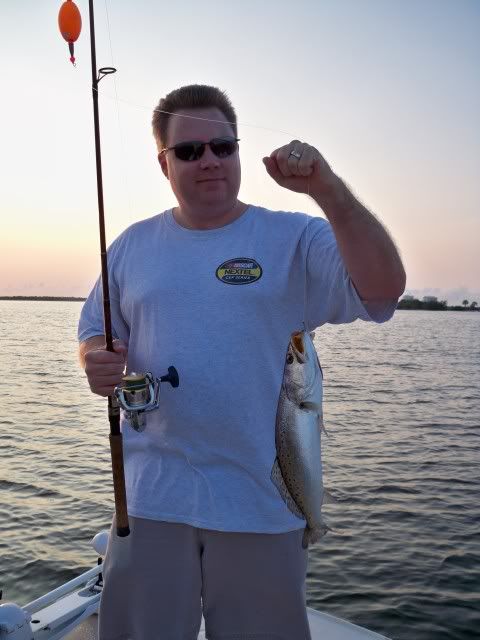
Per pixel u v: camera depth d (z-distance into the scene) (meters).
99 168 2.59
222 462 2.25
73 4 2.50
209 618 2.34
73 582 3.47
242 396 2.22
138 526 2.35
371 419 14.16
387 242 1.94
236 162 2.30
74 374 23.09
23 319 84.88
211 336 2.24
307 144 1.85
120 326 2.69
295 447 2.13
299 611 2.26
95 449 10.52
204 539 2.29
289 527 2.24
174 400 2.29
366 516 7.22
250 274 2.25
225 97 2.35
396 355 36.53
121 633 2.42
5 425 12.79
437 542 6.45
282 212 2.37
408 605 5.19
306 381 2.12
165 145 2.42
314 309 2.32
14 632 2.86
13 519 7.02
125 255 2.59
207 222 2.37
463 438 11.96
